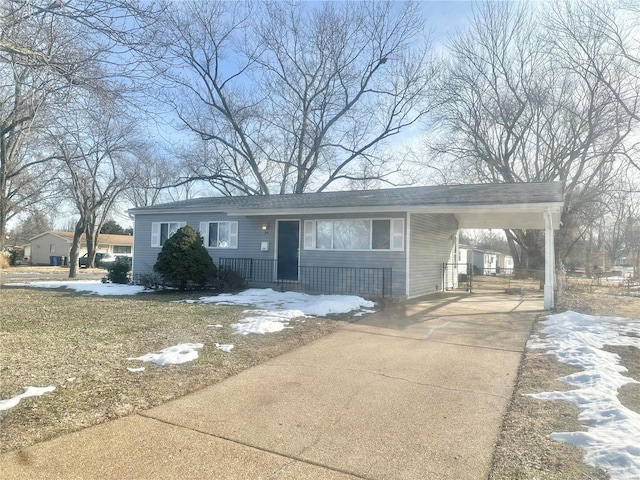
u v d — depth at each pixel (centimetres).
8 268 3578
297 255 1433
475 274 3148
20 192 2580
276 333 706
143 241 1747
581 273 3844
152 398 420
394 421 379
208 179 2853
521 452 316
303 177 2777
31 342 622
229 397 432
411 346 653
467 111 2497
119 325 755
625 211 3612
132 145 1892
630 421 350
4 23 458
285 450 323
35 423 352
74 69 524
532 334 736
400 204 1172
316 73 2631
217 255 1574
